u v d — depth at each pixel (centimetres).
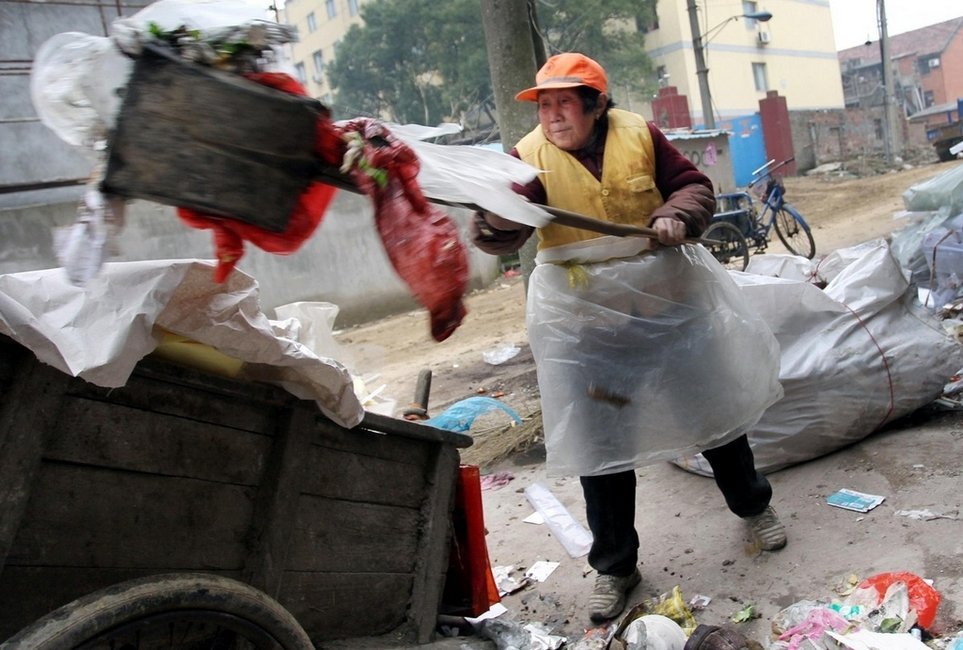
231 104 145
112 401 182
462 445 271
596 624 309
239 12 155
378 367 897
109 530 183
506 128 605
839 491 350
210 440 200
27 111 1076
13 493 164
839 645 237
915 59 5494
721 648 243
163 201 145
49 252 1077
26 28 1063
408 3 2352
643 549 351
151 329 175
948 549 288
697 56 2052
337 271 1326
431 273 165
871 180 2430
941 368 392
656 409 294
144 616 170
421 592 258
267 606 192
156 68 145
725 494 324
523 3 595
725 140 2081
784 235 1327
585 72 275
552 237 293
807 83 3569
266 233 157
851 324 389
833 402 374
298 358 201
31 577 171
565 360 296
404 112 2534
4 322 158
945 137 2469
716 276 301
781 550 319
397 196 169
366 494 243
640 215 287
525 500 436
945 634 248
